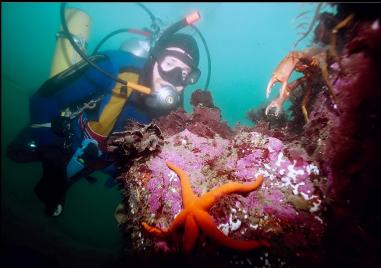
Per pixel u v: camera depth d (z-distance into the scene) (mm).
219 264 1854
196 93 3578
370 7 1786
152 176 2430
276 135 2596
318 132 2209
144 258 2170
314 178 2047
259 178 1819
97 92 4000
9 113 24156
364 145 1687
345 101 1891
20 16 31453
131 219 2467
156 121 3471
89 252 7230
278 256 1808
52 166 3875
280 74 2227
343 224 1804
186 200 1720
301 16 2248
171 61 4199
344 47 1938
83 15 5039
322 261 1766
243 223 1941
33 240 6945
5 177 11922
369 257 1682
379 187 1639
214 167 2361
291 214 1928
